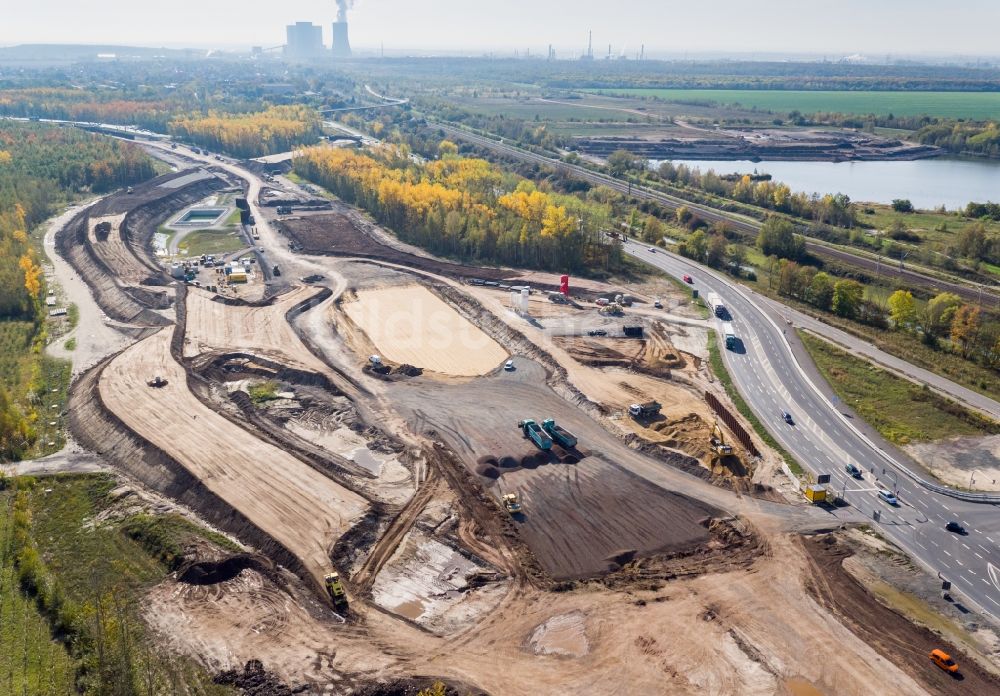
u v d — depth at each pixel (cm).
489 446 10625
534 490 9612
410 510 9119
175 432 10488
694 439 10800
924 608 7606
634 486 9719
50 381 12431
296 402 11912
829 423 11319
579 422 11356
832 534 8794
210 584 7744
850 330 14788
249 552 8194
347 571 8050
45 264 18512
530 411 11681
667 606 7606
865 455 10475
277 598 7594
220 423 10800
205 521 8775
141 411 11062
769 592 7825
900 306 14800
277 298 16400
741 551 8506
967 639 7200
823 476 9575
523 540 8662
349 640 7094
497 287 17375
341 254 19775
